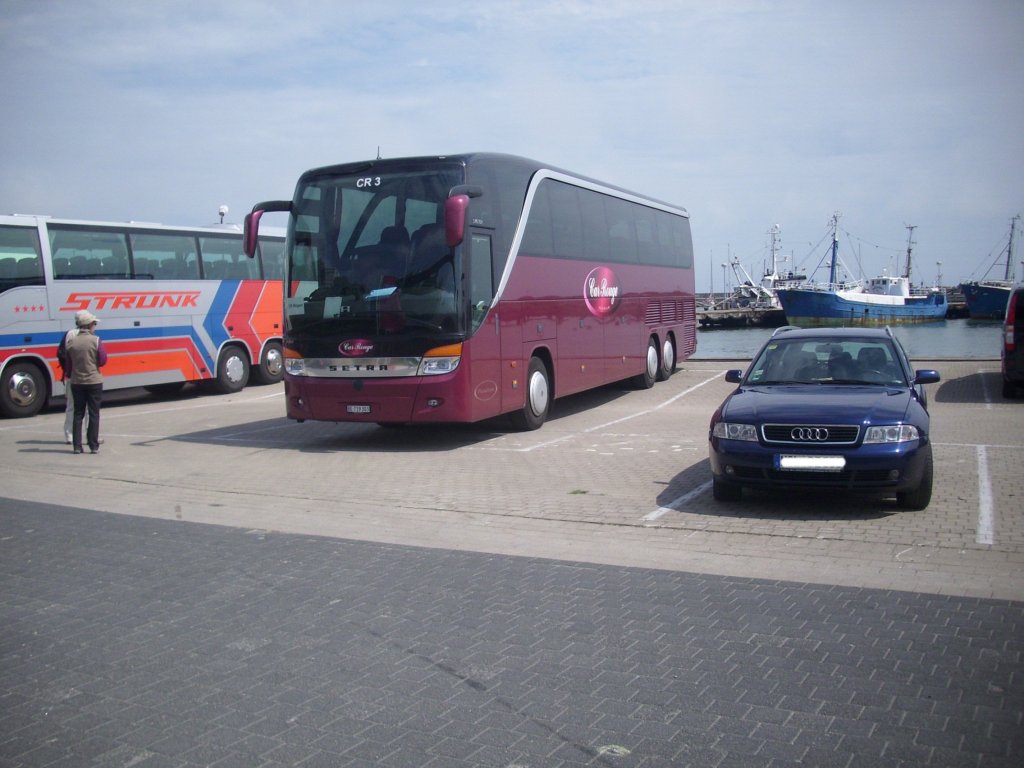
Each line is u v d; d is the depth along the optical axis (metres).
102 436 15.85
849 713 4.33
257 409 19.69
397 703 4.56
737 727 4.21
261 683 4.84
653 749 4.02
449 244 11.84
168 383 24.28
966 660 4.95
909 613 5.74
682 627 5.55
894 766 3.83
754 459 8.45
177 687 4.81
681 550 7.45
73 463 12.84
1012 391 17.50
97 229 20.53
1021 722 4.21
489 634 5.50
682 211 23.94
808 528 8.04
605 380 17.92
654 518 8.56
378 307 12.70
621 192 19.11
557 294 15.59
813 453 8.29
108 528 8.64
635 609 5.91
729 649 5.17
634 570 6.87
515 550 7.58
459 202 11.77
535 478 10.79
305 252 13.32
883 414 8.40
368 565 7.13
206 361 23.12
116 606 6.20
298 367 13.26
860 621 5.60
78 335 13.73
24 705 4.63
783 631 5.45
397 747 4.09
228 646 5.39
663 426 14.98
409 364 12.58
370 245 12.93
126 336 21.05
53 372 19.45
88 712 4.53
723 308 108.69
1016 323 17.06
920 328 79.81
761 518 8.46
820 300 78.50
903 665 4.89
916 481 8.30
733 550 7.40
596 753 3.99
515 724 4.29
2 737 4.27
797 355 10.20
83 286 20.09
